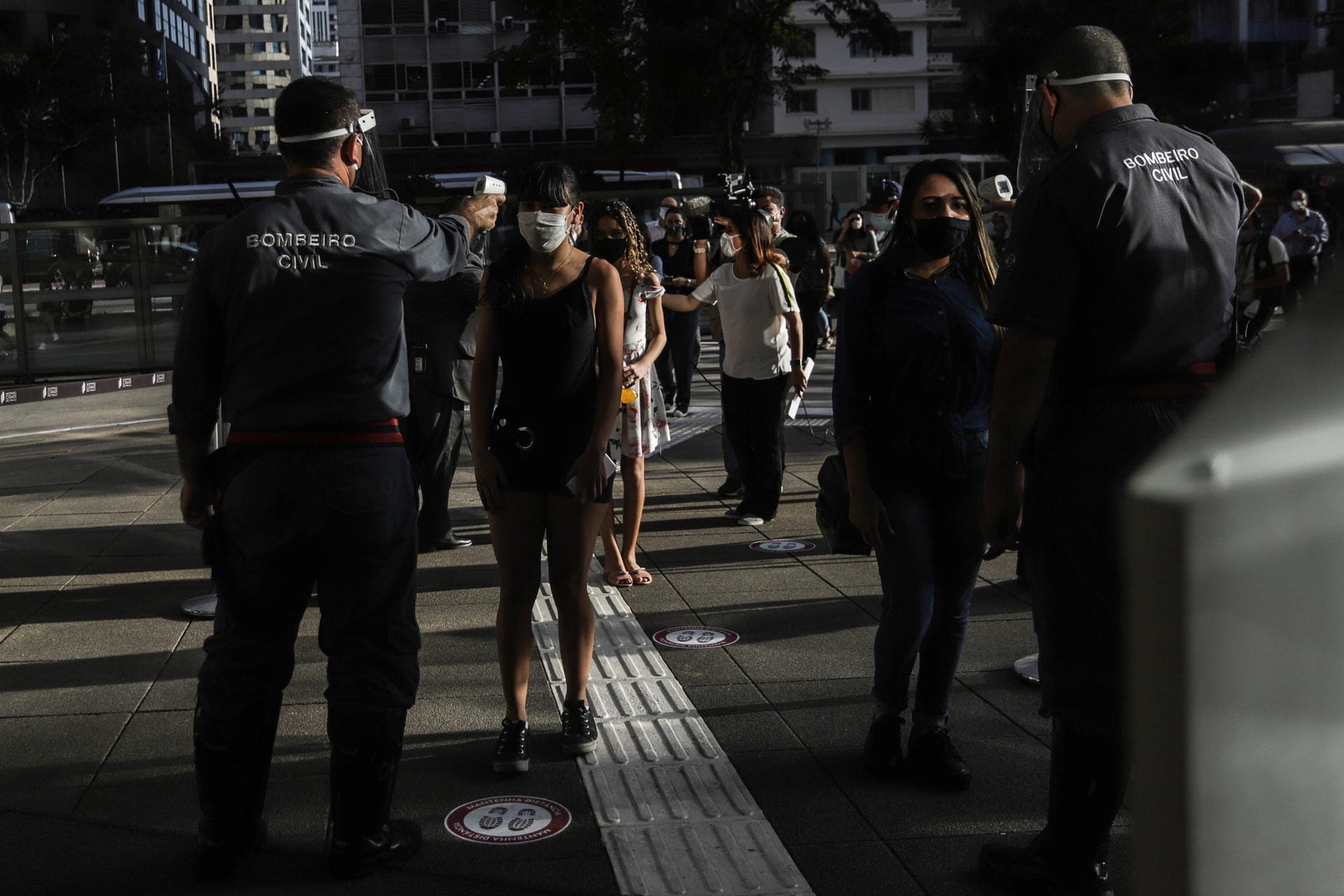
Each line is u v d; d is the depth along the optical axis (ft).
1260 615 1.18
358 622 9.91
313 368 9.69
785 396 23.41
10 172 143.64
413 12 184.14
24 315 48.06
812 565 20.43
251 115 584.81
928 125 121.19
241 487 9.78
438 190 89.25
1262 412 1.24
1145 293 8.31
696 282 36.65
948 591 11.48
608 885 9.68
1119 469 8.39
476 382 12.28
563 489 12.10
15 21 204.33
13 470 30.14
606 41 112.47
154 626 17.16
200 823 9.92
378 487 9.85
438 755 12.53
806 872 9.82
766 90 115.96
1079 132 8.64
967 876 9.69
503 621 12.15
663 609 17.92
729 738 12.84
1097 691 8.63
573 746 12.35
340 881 9.80
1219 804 1.22
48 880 9.83
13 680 14.85
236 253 9.66
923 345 10.97
